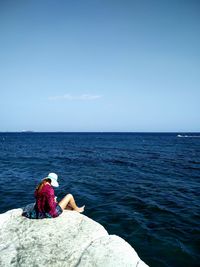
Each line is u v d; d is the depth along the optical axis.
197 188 15.20
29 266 4.35
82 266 4.34
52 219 6.00
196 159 30.70
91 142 78.81
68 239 5.21
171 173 20.48
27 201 12.30
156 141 87.94
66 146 57.56
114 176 19.06
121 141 86.81
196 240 7.74
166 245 7.38
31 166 24.33
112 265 4.33
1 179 17.77
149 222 9.27
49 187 6.09
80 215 6.38
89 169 22.53
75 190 14.48
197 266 6.30
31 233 5.40
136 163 26.67
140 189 14.79
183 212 10.47
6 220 6.07
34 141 86.06
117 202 11.94
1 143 71.31
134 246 7.33
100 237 5.36
